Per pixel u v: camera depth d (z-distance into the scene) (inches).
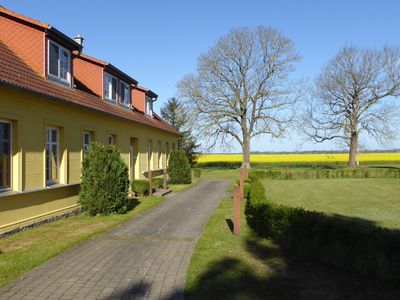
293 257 291.7
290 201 717.3
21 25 478.3
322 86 1734.7
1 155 377.4
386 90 1669.5
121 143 711.1
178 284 233.8
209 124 1680.6
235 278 242.5
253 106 1715.1
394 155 2527.1
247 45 1686.8
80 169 534.9
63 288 226.2
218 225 421.4
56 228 406.0
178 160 1029.8
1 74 354.9
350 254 257.0
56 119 468.4
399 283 230.1
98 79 666.8
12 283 233.8
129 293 219.1
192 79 1710.1
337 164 2162.9
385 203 678.5
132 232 390.9
